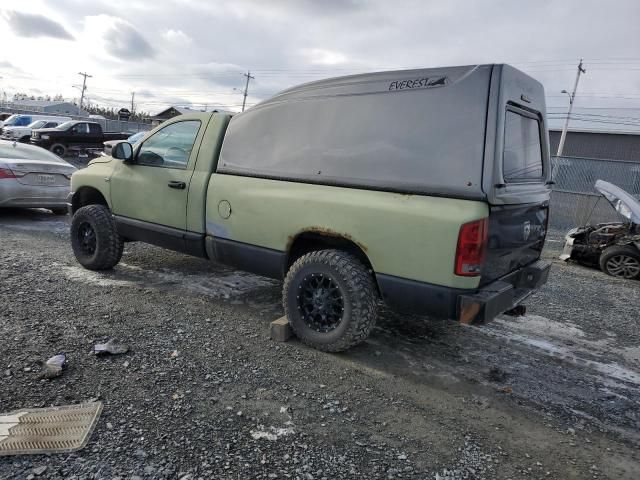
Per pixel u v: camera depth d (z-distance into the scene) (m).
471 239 3.22
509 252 3.82
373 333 4.50
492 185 3.19
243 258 4.49
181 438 2.71
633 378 4.01
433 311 3.46
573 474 2.71
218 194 4.56
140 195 5.21
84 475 2.36
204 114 4.91
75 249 5.81
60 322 4.09
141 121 69.44
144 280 5.54
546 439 3.04
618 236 8.25
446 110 3.37
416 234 3.40
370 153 3.68
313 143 4.00
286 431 2.88
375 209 3.57
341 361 3.88
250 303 5.02
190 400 3.11
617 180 14.04
